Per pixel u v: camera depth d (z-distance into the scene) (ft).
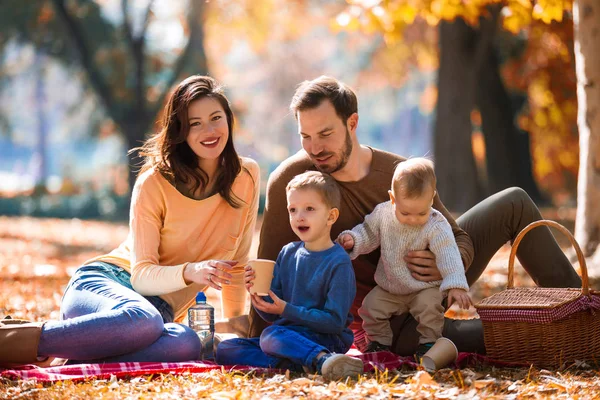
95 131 177.27
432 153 104.06
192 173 25.39
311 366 22.45
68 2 143.54
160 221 25.64
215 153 25.21
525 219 27.17
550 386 20.77
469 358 24.50
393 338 26.05
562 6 49.32
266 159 295.69
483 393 19.79
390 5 59.52
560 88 109.40
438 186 102.47
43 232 98.84
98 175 226.79
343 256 23.68
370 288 27.22
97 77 138.41
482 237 27.20
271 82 285.84
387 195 26.35
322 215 23.63
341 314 23.03
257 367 23.59
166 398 19.65
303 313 22.81
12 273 55.83
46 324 22.89
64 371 22.08
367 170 26.43
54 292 46.39
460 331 25.36
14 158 389.60
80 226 114.52
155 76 151.64
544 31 88.07
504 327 23.94
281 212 26.37
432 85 193.47
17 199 155.12
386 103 331.77
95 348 22.74
